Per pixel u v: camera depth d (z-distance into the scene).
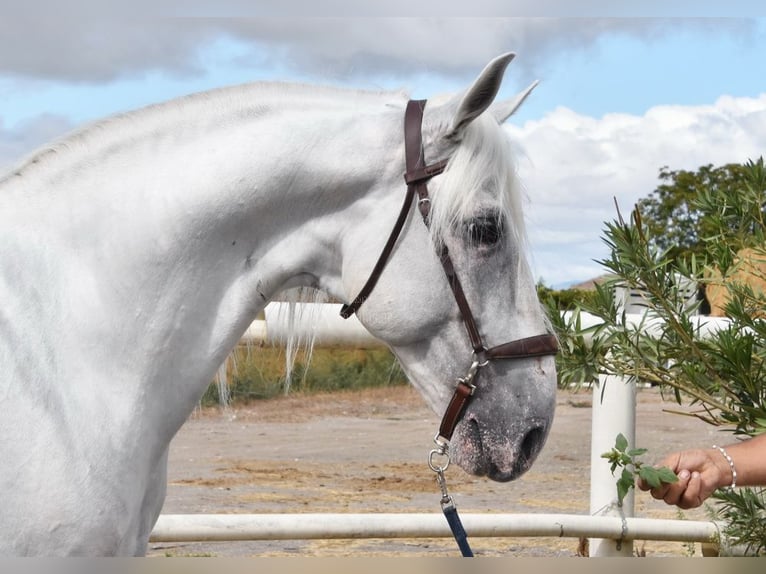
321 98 2.36
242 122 2.28
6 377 1.96
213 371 2.25
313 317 2.49
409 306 2.27
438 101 2.36
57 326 2.04
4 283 2.04
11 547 1.91
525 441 2.30
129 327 2.12
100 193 2.17
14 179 2.17
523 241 2.32
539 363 2.30
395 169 2.28
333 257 2.33
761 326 2.42
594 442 3.73
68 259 2.11
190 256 2.19
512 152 2.31
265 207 2.26
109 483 2.02
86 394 2.03
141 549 2.19
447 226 2.24
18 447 1.93
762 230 2.57
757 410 2.38
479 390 2.28
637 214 2.51
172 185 2.20
